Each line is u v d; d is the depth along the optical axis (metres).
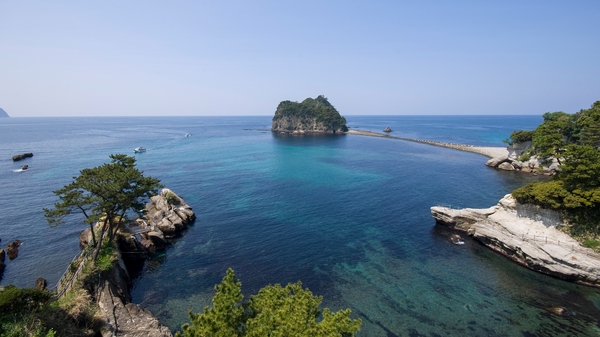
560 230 43.88
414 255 47.75
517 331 31.78
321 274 42.19
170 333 30.20
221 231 56.19
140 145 171.50
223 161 124.25
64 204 36.69
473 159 129.00
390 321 33.06
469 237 54.19
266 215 63.91
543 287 39.59
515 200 48.84
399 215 64.12
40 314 25.52
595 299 37.03
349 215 64.00
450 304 36.09
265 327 18.48
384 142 193.75
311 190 82.25
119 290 36.12
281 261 45.59
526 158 103.81
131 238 47.19
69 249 49.38
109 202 38.25
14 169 102.75
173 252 48.62
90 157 126.06
